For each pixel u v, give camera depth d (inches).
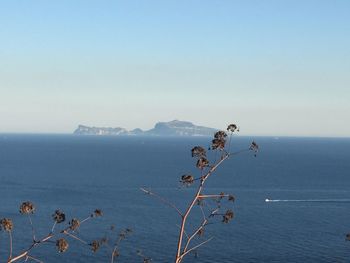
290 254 2623.0
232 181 6486.2
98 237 2851.9
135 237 2888.8
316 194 5251.0
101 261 2379.4
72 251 2506.2
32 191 5172.2
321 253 2645.2
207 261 2466.8
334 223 3521.2
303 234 3100.4
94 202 4436.5
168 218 3531.0
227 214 468.4
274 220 3595.0
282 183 6304.1
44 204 4256.9
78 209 4005.9
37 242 428.5
